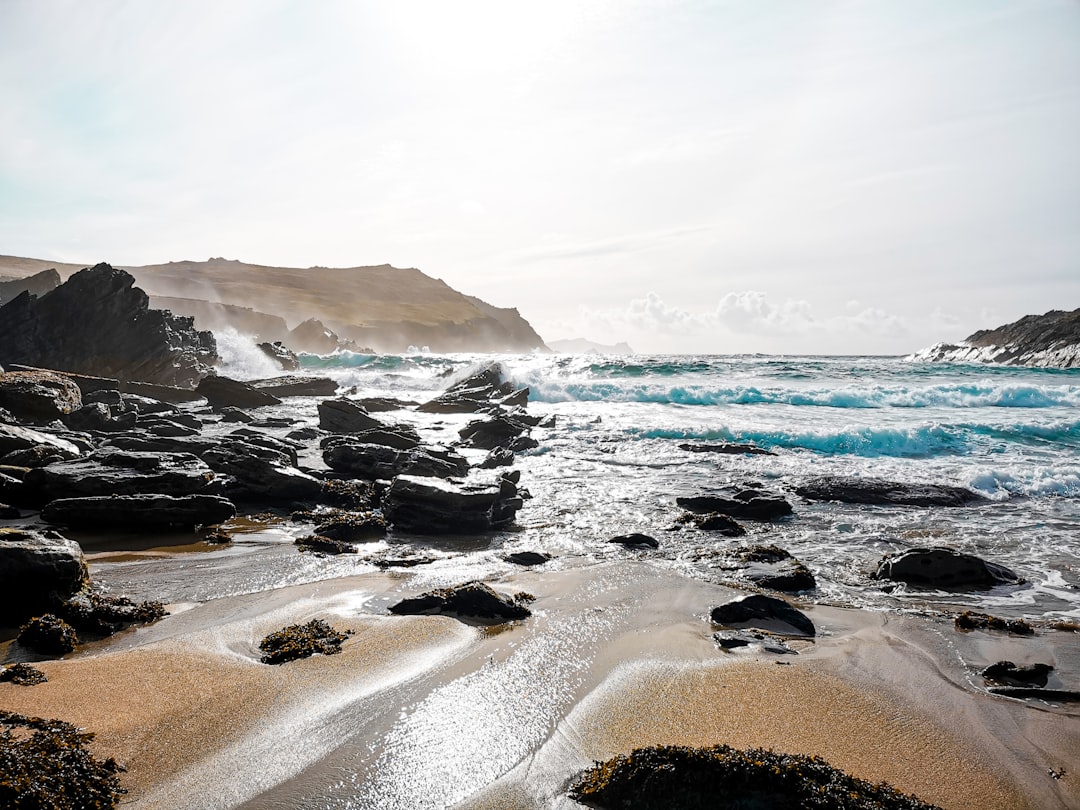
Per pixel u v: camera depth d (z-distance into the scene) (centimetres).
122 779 625
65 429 2455
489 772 653
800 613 1096
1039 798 643
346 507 1891
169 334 5300
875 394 4047
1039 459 2528
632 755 626
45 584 1011
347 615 1082
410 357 10381
